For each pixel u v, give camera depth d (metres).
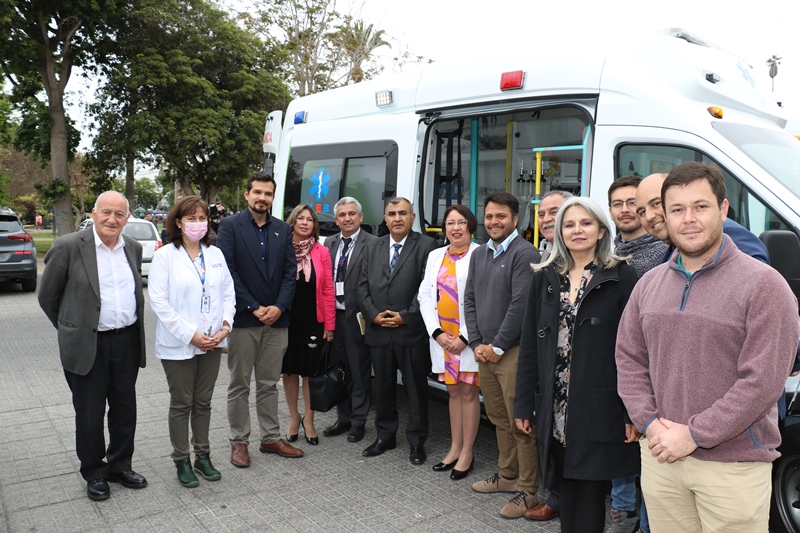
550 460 2.85
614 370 2.62
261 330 4.34
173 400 3.94
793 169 3.63
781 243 2.79
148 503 3.74
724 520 2.07
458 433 4.26
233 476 4.15
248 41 20.28
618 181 3.28
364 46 18.92
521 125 5.34
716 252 2.09
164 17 18.62
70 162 20.78
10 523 3.47
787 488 3.06
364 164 5.45
